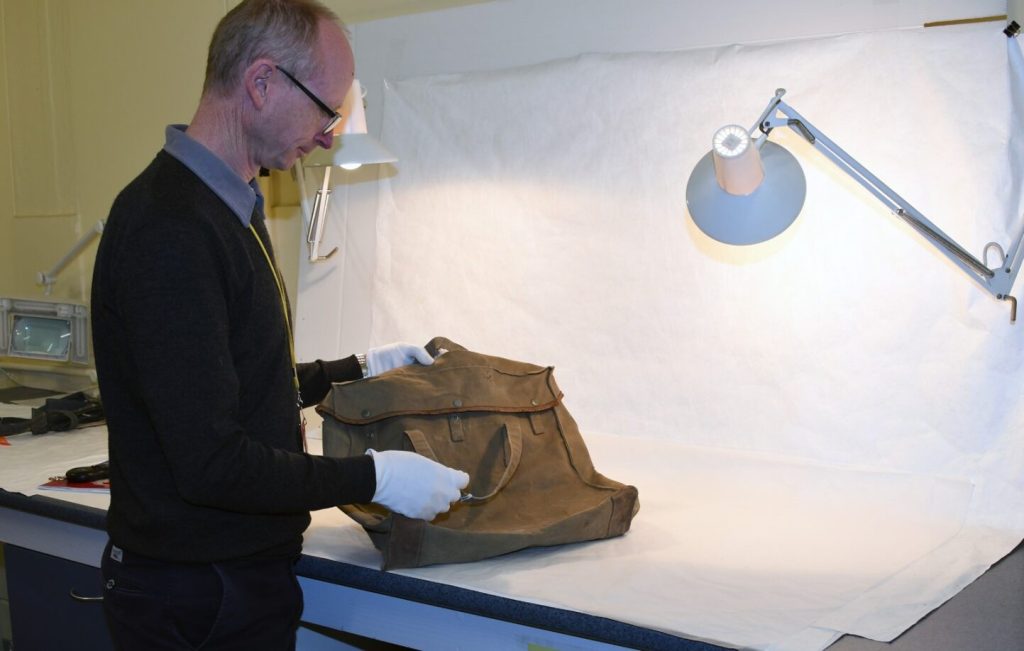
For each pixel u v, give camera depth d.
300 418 1.27
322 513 1.47
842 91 1.54
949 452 1.46
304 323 2.11
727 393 1.63
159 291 0.94
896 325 1.50
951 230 1.46
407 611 1.24
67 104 2.68
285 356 1.10
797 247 1.57
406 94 1.98
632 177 1.72
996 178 1.43
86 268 2.70
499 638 1.18
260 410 1.07
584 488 1.42
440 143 1.93
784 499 1.54
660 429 1.69
